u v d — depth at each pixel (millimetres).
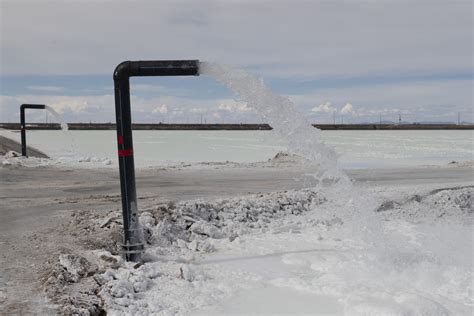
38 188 12516
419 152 35344
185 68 5469
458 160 27016
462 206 10359
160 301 4445
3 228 7422
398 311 3896
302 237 7078
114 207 9438
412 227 7770
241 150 38312
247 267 5574
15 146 25734
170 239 6809
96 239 6477
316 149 5797
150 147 41812
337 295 4566
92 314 4160
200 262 5777
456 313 4059
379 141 53781
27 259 5660
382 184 13648
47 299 4348
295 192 10445
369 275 5105
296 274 5312
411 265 5406
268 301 4473
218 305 4391
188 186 13312
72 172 16594
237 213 8445
